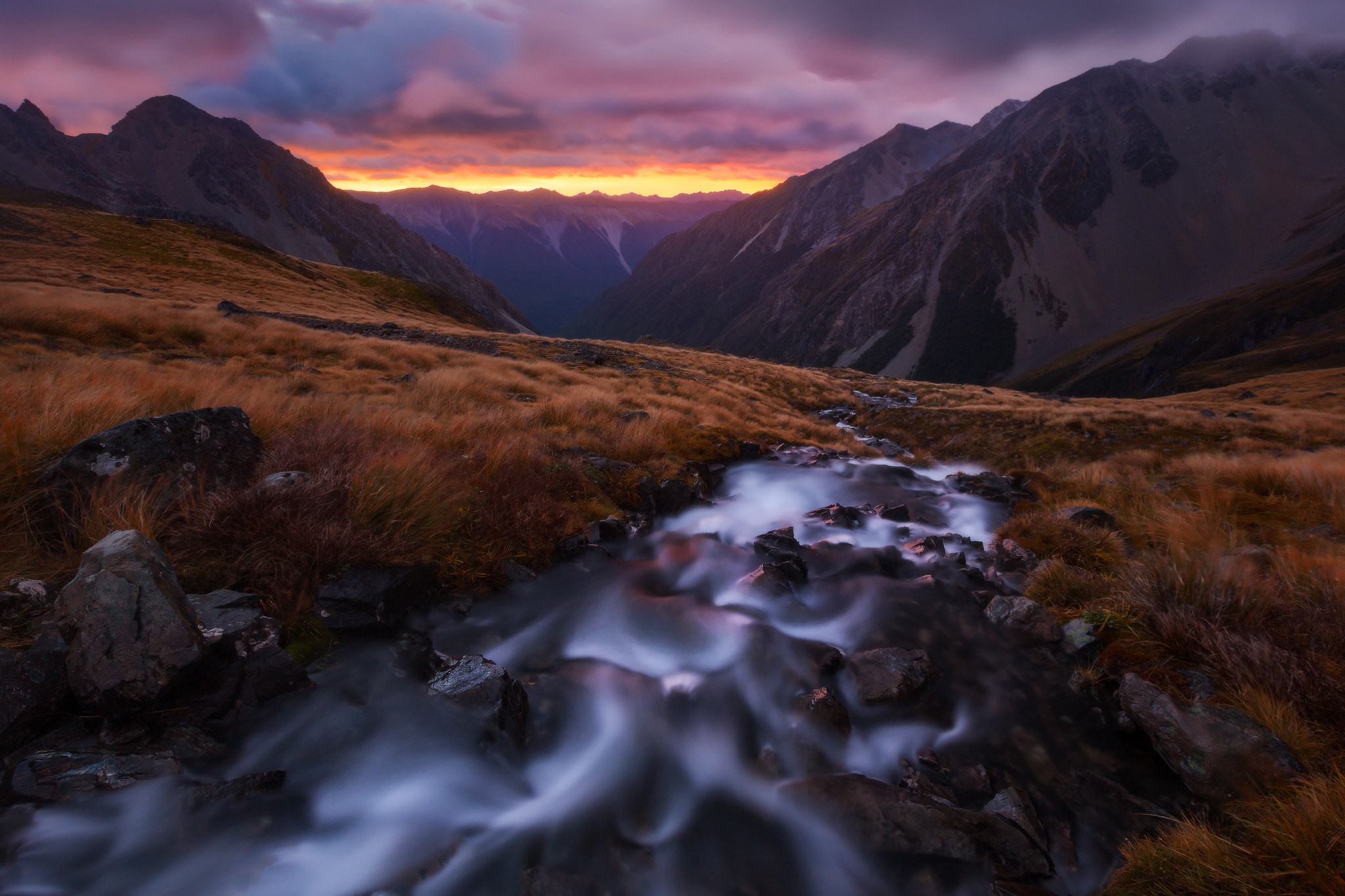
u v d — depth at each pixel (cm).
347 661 435
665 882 327
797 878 336
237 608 418
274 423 780
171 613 358
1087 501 1080
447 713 402
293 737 369
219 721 365
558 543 677
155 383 897
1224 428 2591
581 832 356
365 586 480
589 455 985
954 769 422
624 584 646
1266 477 1098
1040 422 2891
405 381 1700
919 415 3403
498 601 572
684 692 485
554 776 395
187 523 481
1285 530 793
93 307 1977
